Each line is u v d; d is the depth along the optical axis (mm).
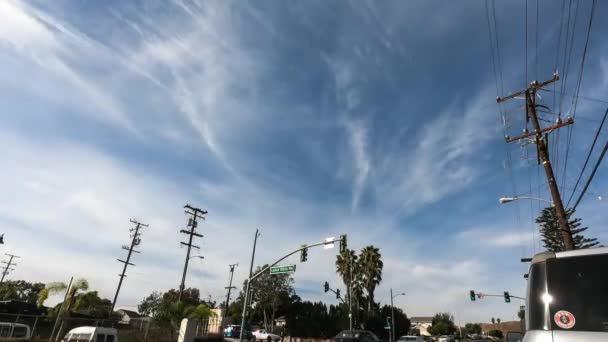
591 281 3717
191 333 26609
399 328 65688
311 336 58781
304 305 63531
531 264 4324
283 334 61375
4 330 23516
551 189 18688
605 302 3527
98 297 25047
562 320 3635
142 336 30250
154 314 33594
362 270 57094
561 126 18109
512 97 19969
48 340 24312
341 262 58062
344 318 54531
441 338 60656
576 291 3727
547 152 19172
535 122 19312
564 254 4074
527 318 3986
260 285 60656
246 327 49500
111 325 30844
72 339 20000
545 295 3879
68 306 23594
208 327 38969
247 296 29375
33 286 75625
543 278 4012
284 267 27781
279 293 61969
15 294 69500
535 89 19344
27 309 31234
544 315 3773
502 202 21016
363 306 56406
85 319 27062
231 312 69938
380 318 57969
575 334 3490
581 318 3551
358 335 21125
